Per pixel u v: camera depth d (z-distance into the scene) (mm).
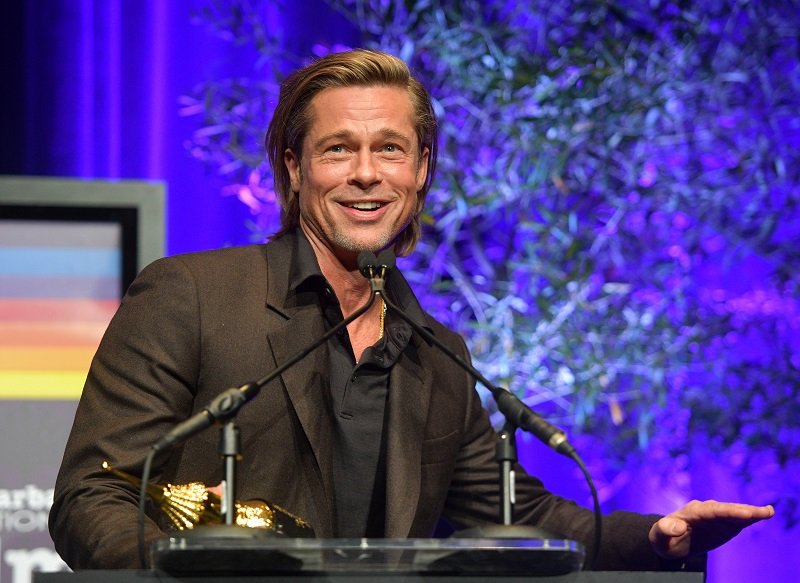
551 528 8156
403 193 8055
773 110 16109
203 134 15953
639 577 5535
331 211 7984
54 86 16141
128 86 16297
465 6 15938
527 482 8562
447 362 8555
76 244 12508
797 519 16250
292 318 7852
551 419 16609
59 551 6867
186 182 16281
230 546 5184
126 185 12625
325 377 7812
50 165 16031
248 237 16312
